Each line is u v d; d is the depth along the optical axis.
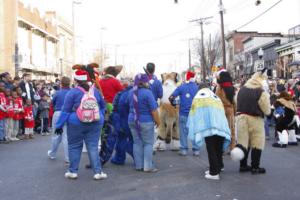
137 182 8.24
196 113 8.50
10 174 9.12
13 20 36.69
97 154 8.56
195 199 7.00
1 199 7.14
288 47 38.03
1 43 36.38
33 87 17.67
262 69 8.87
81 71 8.30
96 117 8.21
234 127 11.05
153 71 11.36
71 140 8.53
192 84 11.30
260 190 7.57
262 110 8.72
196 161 10.54
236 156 8.70
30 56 41.62
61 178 8.67
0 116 14.54
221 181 8.31
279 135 13.02
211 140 8.45
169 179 8.50
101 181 8.37
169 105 12.14
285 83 20.20
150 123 9.10
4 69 35.88
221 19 36.22
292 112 12.95
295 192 7.42
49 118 18.09
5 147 13.47
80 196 7.25
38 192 7.56
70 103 8.28
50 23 50.16
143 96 9.06
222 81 10.96
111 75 10.55
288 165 9.91
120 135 9.98
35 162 10.58
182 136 11.42
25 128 15.98
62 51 57.06
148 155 9.20
